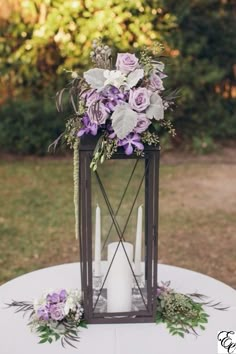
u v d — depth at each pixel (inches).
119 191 66.5
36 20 198.7
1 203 188.7
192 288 78.4
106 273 68.4
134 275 68.2
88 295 66.7
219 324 67.9
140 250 68.8
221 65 213.2
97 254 68.4
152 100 61.8
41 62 203.3
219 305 72.9
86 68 199.3
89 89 62.9
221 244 163.6
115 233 67.7
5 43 201.5
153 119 64.3
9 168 213.6
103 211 67.1
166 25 202.1
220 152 225.5
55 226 173.8
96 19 195.8
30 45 201.0
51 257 156.4
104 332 65.9
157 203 65.0
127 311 68.0
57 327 66.6
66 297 68.6
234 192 195.6
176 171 211.8
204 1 205.6
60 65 202.8
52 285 78.8
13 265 152.3
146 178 65.7
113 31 196.1
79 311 67.2
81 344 63.4
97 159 61.7
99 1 194.5
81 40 198.1
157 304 70.1
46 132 214.7
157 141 63.1
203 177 206.8
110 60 64.8
